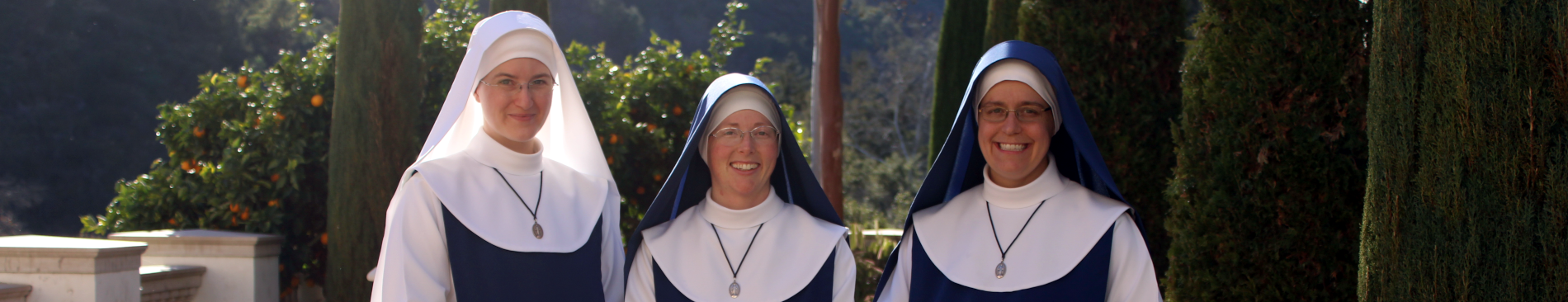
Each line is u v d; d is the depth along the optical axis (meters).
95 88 19.69
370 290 4.41
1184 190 3.49
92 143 19.30
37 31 19.20
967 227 2.41
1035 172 2.44
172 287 4.04
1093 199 2.38
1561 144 2.16
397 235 2.45
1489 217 2.25
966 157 2.42
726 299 2.46
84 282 3.27
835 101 6.68
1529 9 2.17
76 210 18.97
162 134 5.07
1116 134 4.36
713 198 2.61
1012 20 5.51
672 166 6.12
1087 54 4.39
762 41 31.58
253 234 4.40
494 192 2.60
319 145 4.94
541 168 2.74
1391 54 2.42
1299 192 3.24
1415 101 2.38
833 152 6.67
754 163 2.46
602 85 5.92
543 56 2.62
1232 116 3.31
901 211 14.78
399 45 4.57
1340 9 3.20
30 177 18.50
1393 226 2.43
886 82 25.94
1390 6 2.43
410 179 2.57
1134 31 4.38
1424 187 2.36
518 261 2.51
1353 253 3.23
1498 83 2.22
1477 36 2.23
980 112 2.33
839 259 2.57
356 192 4.43
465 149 2.78
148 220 4.89
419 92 4.70
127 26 20.38
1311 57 3.21
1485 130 2.24
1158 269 4.35
